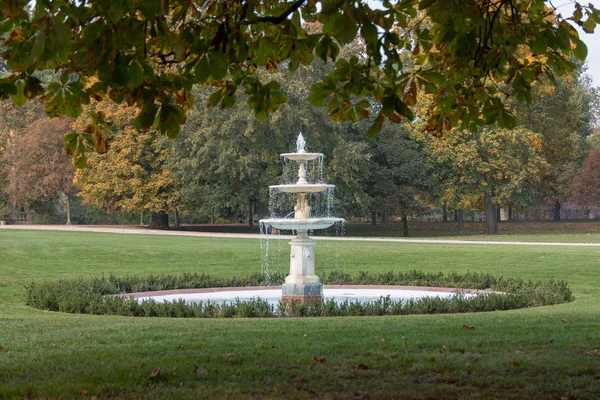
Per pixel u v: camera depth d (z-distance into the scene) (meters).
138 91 5.22
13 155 52.00
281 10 5.55
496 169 45.75
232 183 42.69
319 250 28.97
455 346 7.73
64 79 5.05
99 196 45.94
